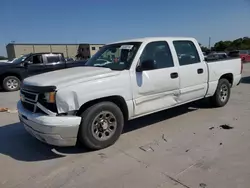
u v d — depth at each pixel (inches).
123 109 145.7
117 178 105.6
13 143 153.4
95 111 129.5
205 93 195.8
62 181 105.7
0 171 117.3
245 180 99.4
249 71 599.2
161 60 160.9
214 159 118.6
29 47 2471.7
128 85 140.9
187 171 108.4
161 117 195.5
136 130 167.0
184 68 172.1
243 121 177.5
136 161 120.7
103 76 132.0
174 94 167.8
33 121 121.9
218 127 166.4
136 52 149.0
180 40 176.6
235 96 274.7
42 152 137.9
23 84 138.8
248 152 124.8
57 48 2578.7
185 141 143.6
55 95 117.4
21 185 104.0
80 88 122.1
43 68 421.1
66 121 118.3
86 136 129.0
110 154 130.3
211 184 97.4
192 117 192.9
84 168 116.3
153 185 98.7
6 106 273.3
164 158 122.4
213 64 199.2
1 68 390.3
